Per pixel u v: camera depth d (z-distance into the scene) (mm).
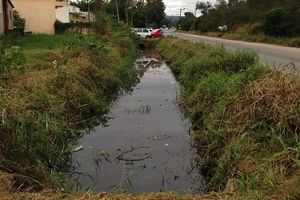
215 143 8328
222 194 5383
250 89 8336
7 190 5414
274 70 8641
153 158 8609
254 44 34219
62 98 10969
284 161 6008
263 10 53594
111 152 8930
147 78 20047
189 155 8820
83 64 14281
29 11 39188
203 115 10672
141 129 10773
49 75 11805
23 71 10516
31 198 5141
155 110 12953
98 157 8617
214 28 72500
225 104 9039
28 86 10062
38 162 6855
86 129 10781
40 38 28125
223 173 7180
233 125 8055
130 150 9078
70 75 12344
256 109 7723
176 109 13109
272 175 5633
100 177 7613
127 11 57250
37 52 17781
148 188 7180
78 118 10914
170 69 23797
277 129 7066
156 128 10852
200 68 14555
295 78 8102
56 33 38438
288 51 24969
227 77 11555
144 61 28500
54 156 7898
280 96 7602
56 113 9516
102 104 12594
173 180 7555
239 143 7188
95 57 16562
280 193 5117
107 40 26328
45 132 7676
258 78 9070
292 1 43688
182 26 100688
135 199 5188
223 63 13555
